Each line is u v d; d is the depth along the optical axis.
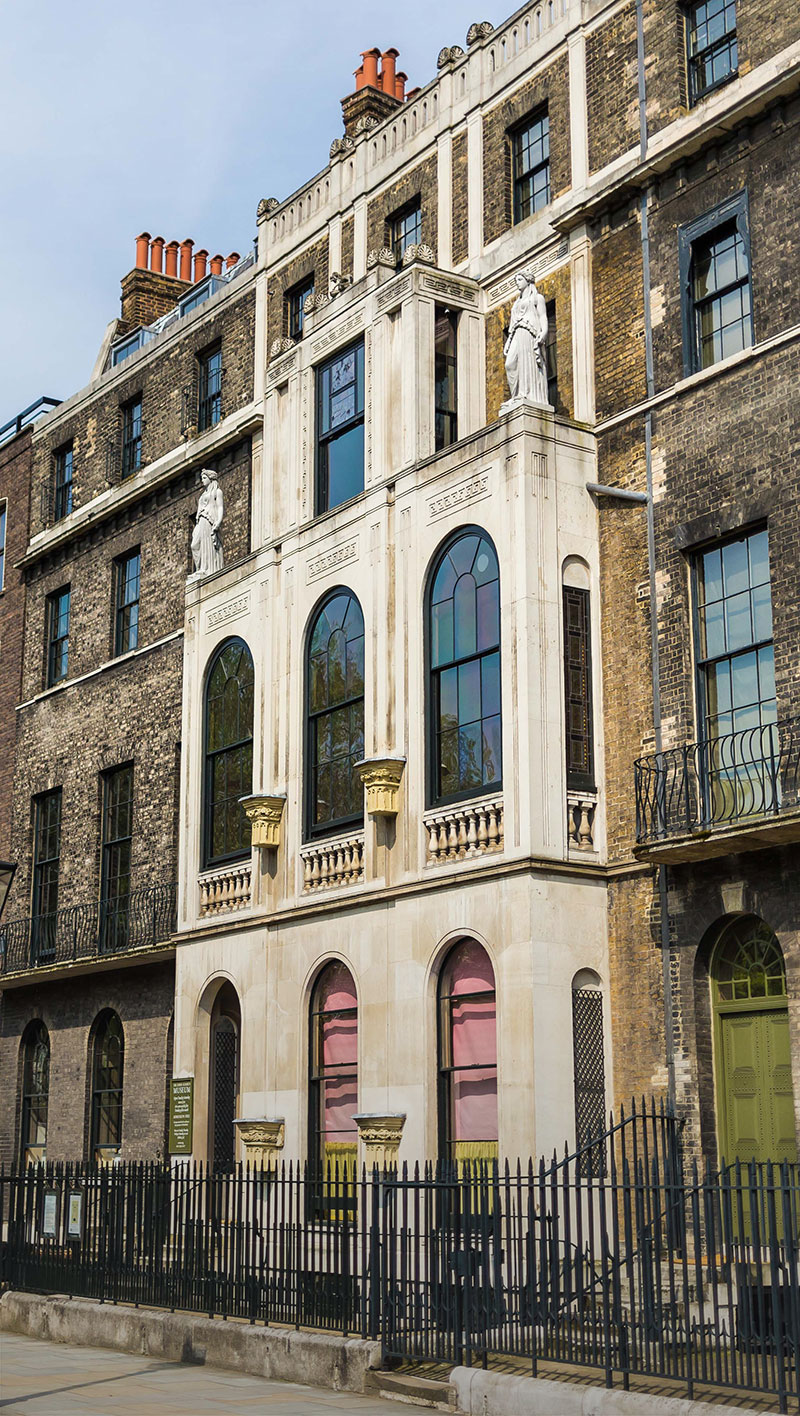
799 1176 10.45
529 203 21.48
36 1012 30.41
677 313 18.41
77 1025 28.91
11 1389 13.93
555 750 17.81
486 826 18.17
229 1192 16.70
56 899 30.59
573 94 20.58
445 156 22.94
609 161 19.84
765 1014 16.34
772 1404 10.49
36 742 32.09
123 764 28.92
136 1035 27.08
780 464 16.62
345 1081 20.31
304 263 25.84
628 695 18.20
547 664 17.97
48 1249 19.77
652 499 18.23
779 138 17.33
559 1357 12.27
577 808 17.98
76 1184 19.44
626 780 17.98
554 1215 12.45
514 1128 16.83
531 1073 16.73
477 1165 14.92
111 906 28.56
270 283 26.64
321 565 22.00
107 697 29.73
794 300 16.81
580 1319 12.45
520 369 19.09
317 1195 15.63
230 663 24.02
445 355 21.45
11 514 34.66
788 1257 10.27
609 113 19.97
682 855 16.55
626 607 18.42
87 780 29.95
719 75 18.58
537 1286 12.62
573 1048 17.19
